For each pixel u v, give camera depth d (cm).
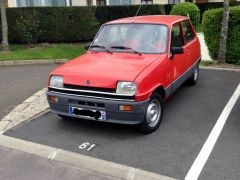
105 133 569
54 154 502
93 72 541
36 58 1138
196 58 800
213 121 604
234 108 663
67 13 1402
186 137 543
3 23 1241
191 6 1833
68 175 455
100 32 681
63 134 572
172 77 628
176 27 681
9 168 478
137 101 510
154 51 609
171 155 488
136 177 440
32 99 737
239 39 992
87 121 623
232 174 436
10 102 727
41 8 1372
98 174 455
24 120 633
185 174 439
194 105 688
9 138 559
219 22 1017
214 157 478
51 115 656
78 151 512
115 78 516
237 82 843
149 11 1711
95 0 2122
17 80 907
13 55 1170
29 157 505
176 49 608
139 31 643
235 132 555
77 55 1210
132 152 502
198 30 1766
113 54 617
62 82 555
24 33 1362
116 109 514
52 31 1411
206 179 427
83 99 532
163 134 557
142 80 516
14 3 1825
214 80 867
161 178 430
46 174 460
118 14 1661
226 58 1032
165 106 686
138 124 540
